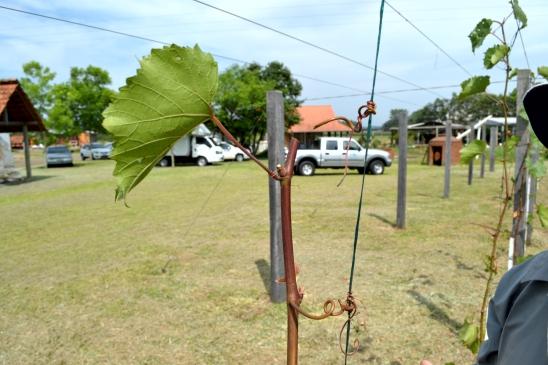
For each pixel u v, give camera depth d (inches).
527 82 131.8
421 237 243.0
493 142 475.8
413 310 146.3
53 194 481.4
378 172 690.8
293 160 30.7
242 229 277.7
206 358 122.3
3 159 663.8
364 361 117.5
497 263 192.4
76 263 210.8
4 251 236.7
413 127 1405.0
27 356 126.3
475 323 134.0
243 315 147.7
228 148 1051.3
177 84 26.7
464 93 90.8
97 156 1275.8
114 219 321.1
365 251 218.5
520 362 36.1
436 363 115.6
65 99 1453.0
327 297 159.5
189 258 214.5
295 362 31.0
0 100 624.1
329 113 1550.2
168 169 821.2
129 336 136.1
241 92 1017.5
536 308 36.7
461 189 452.1
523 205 144.1
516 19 84.3
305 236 254.1
